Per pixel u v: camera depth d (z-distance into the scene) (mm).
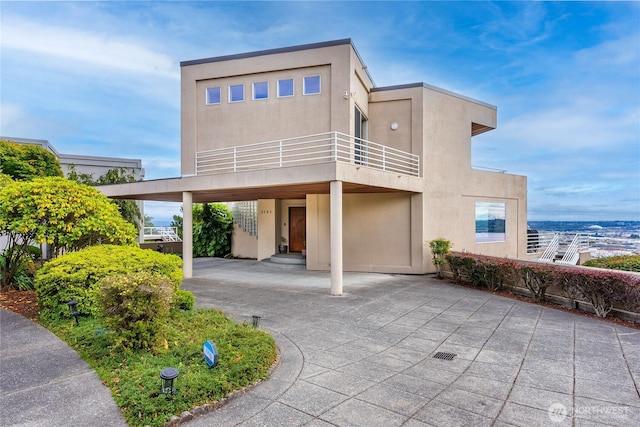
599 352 5348
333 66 12430
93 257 6621
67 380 3988
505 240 16328
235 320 6910
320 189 12297
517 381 4332
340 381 4281
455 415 3527
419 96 13469
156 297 4684
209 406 3527
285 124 13164
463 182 14594
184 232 12430
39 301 6145
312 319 7109
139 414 3291
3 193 7207
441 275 12398
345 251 14031
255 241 18812
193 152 14156
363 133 14352
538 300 8758
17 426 3137
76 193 7871
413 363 4895
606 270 8117
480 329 6516
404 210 13422
